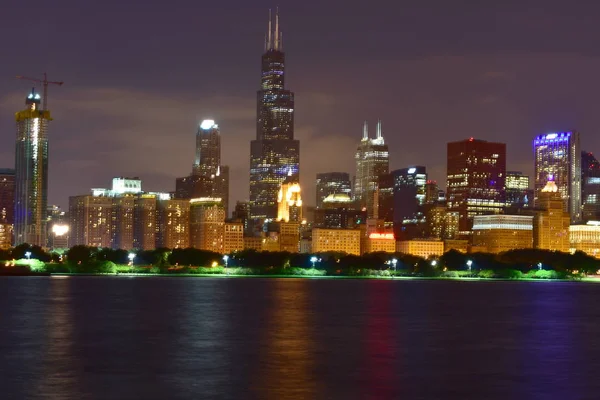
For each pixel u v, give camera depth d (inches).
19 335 5821.9
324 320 7401.6
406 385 3895.2
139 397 3577.8
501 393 3725.4
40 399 3523.6
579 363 4623.5
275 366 4399.6
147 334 5959.6
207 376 4079.7
